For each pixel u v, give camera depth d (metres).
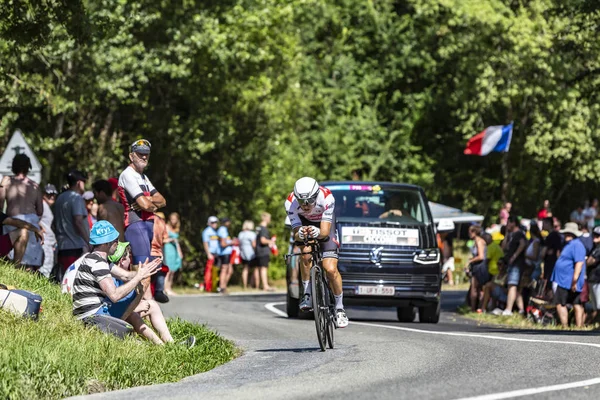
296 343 29.70
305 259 27.20
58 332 23.97
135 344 24.11
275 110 90.62
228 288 77.88
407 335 33.00
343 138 115.69
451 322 45.62
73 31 41.38
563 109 100.12
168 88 79.25
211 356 25.00
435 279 42.97
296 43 97.12
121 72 67.69
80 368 20.05
